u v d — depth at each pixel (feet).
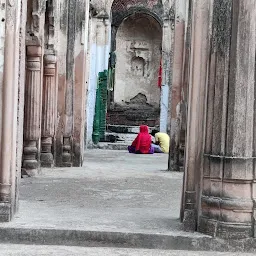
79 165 39.75
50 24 36.76
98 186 29.50
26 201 23.38
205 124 18.29
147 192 27.81
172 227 18.72
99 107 64.75
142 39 79.36
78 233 17.72
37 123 33.22
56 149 39.37
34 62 32.91
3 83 18.95
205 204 18.08
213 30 18.03
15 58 19.06
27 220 18.93
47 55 37.22
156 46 79.15
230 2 17.69
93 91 62.23
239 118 17.57
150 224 19.08
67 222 18.85
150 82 79.51
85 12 39.68
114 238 17.70
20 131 20.47
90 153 54.95
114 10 75.51
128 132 72.59
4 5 18.98
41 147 38.40
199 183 18.45
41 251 16.76
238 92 17.56
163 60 70.03
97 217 20.06
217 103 17.89
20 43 20.15
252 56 17.62
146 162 46.34
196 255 16.90
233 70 17.61
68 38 39.40
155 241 17.66
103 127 66.28
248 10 17.54
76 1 39.52
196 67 18.37
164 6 69.56
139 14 76.54
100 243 17.70
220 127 17.81
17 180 20.27
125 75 79.25
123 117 77.36
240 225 17.58
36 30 32.24
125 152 58.13
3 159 18.89
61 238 17.72
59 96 39.32
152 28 78.74
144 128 57.26
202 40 18.30
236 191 17.66
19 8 19.47
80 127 39.73
